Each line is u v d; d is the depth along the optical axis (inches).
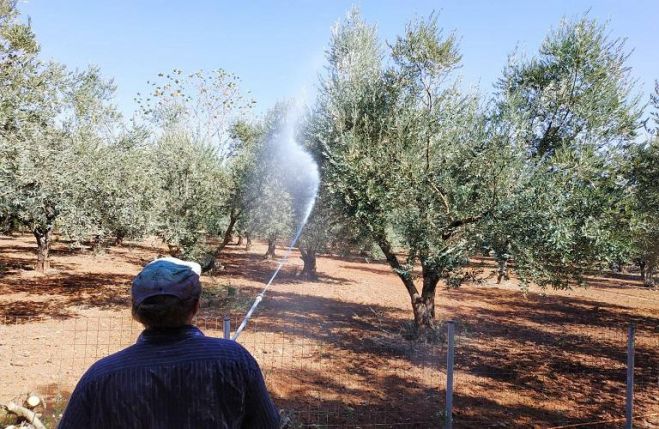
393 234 462.3
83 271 821.9
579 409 296.7
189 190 601.6
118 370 68.4
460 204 394.0
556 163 363.3
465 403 294.0
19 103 431.8
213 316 510.0
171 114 678.5
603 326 601.3
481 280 407.2
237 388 71.0
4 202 389.1
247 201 682.2
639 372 388.2
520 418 275.6
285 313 552.1
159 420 67.1
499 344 464.4
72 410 67.9
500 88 456.8
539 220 346.0
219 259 1146.7
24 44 544.4
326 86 494.9
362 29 509.0
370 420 257.6
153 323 72.4
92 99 609.0
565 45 415.2
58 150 441.7
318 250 716.7
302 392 295.9
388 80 441.1
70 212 431.2
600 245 347.9
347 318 546.6
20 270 770.2
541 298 836.6
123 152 583.8
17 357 338.0
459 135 409.4
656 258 478.3
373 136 426.9
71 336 401.7
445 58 408.2
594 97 391.2
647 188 408.8
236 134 781.3
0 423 234.4
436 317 588.1
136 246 1409.9
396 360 384.5
